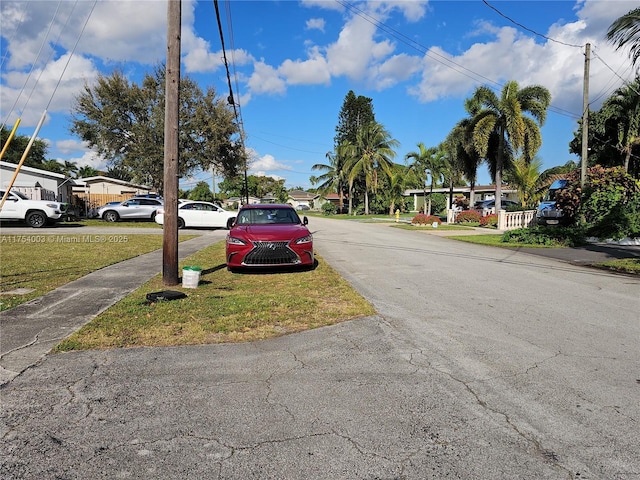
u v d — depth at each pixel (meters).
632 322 5.55
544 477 2.48
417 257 11.94
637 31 11.14
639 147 25.03
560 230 15.82
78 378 3.84
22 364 4.13
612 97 24.66
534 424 3.05
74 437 2.92
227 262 9.16
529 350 4.51
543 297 7.00
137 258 11.08
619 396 3.46
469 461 2.64
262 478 2.49
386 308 6.23
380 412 3.24
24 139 49.75
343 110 62.91
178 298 6.61
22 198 20.78
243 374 3.95
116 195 33.31
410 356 4.36
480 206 44.44
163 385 3.72
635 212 15.76
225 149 33.06
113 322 5.36
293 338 4.90
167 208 7.57
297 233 9.26
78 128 29.91
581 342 4.76
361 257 11.90
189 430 3.01
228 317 5.62
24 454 2.72
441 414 3.20
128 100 29.98
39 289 7.27
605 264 10.42
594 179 17.19
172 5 7.21
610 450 2.74
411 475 2.51
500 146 27.14
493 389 3.61
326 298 6.74
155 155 30.16
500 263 10.89
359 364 4.17
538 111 26.00
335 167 59.03
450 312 6.02
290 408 3.31
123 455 2.72
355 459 2.67
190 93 31.34
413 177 47.25
